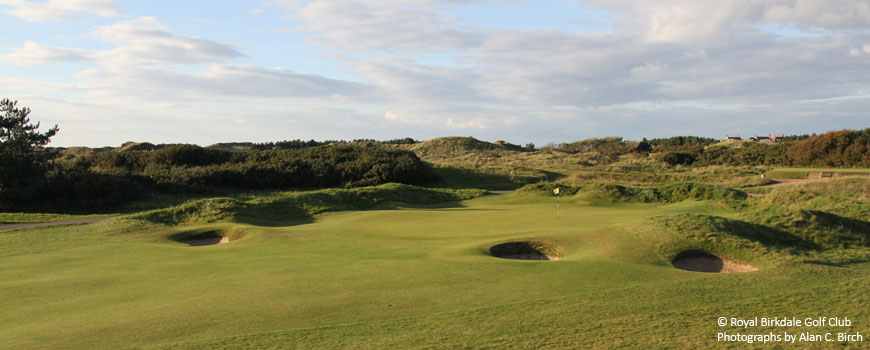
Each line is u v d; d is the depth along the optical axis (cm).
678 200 3048
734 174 4994
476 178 5356
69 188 3400
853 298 848
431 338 697
